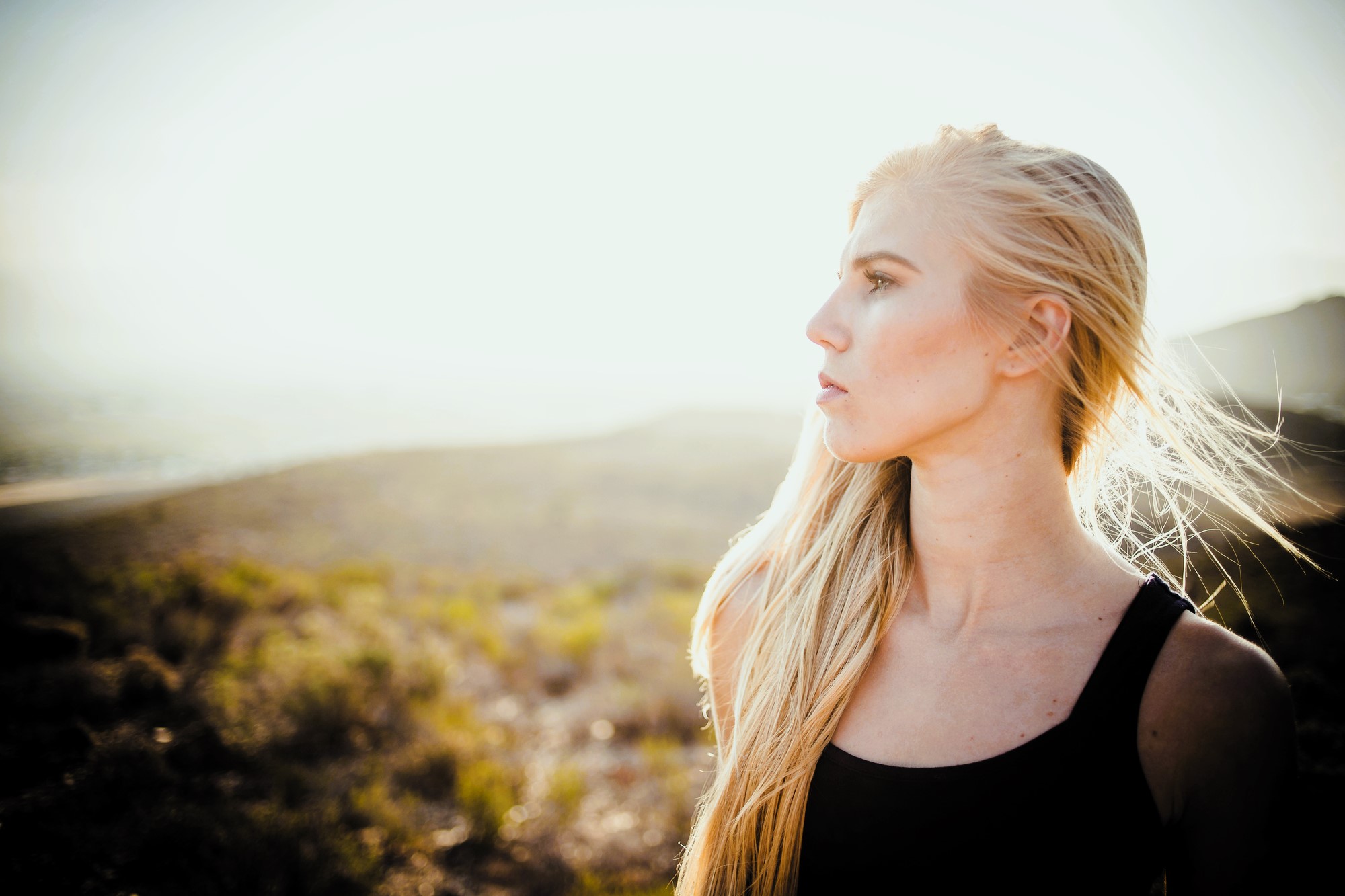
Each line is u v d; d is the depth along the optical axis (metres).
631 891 3.69
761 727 0.87
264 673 5.83
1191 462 0.76
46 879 2.95
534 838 4.15
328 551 17.55
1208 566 2.87
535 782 4.93
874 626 0.83
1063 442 0.79
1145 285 0.72
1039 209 0.68
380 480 29.70
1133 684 0.66
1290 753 0.63
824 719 0.81
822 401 0.77
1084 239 0.68
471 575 13.83
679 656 7.82
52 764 3.70
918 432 0.72
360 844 3.76
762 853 0.83
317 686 5.46
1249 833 0.63
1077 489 0.88
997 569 0.75
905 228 0.71
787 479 1.04
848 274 0.76
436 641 7.85
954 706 0.73
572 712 6.30
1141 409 0.73
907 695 0.77
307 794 4.20
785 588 0.93
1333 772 1.76
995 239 0.68
